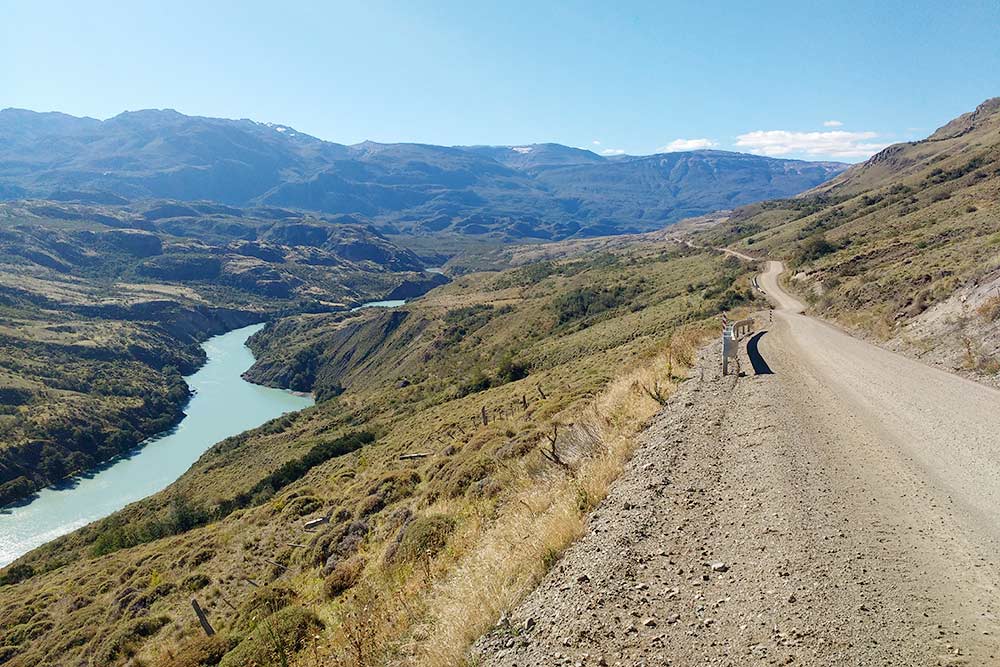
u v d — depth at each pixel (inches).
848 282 1763.0
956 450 348.5
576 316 4367.6
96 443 4192.9
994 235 1232.2
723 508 286.2
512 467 482.0
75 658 749.3
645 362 863.7
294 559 741.9
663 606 205.6
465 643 211.5
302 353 6998.0
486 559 290.2
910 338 832.9
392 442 1588.3
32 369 5280.5
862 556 225.9
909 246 1941.4
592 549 255.4
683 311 2443.4
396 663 223.1
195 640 510.3
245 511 1270.9
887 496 285.6
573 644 190.2
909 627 177.8
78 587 1132.5
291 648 352.5
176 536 1338.6
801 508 276.8
